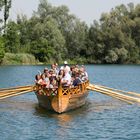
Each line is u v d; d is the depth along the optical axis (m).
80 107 31.31
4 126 24.27
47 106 28.78
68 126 24.34
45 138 21.58
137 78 67.69
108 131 23.17
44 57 112.69
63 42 114.94
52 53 113.56
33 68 90.94
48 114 27.86
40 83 30.09
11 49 112.69
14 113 28.48
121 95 34.16
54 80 29.22
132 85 53.84
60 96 27.25
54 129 23.55
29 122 25.41
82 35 123.25
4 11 112.44
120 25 121.69
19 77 65.50
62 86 27.89
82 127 24.12
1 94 33.69
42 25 115.19
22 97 37.59
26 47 114.50
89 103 33.88
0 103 33.69
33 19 122.19
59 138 21.58
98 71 88.38
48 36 114.69
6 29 112.81
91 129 23.64
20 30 119.06
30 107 31.25
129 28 120.75
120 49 118.44
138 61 120.69
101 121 25.95
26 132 22.81
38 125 24.56
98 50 120.56
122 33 119.00
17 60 107.06
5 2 112.12
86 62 122.00
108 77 70.25
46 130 23.31
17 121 25.70
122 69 96.69
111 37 118.62
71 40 122.75
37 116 27.23
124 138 21.62
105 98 37.41
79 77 31.52
